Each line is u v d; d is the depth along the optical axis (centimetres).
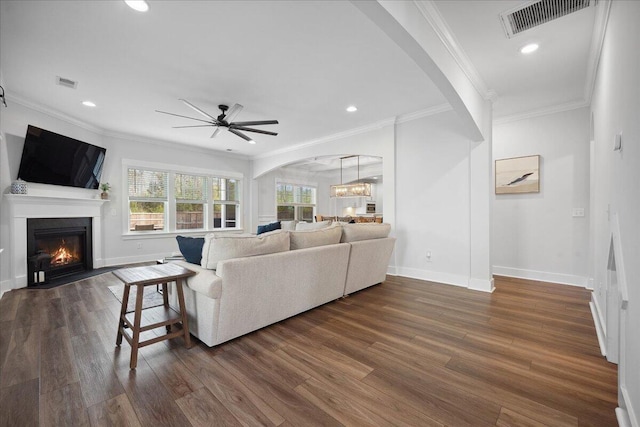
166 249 600
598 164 278
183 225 634
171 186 609
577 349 209
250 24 227
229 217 718
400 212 454
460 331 241
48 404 150
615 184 183
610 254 188
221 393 160
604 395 157
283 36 243
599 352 205
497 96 368
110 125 486
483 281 367
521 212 432
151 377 175
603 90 239
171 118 450
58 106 402
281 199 884
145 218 579
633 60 141
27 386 165
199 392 161
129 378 174
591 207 361
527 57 281
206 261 223
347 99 380
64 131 440
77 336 231
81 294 345
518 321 263
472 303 315
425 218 427
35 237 396
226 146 636
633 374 128
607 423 136
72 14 215
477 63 291
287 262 254
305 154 606
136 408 147
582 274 386
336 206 1059
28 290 362
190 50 264
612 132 196
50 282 398
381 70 302
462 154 392
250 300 227
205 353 204
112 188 527
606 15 204
